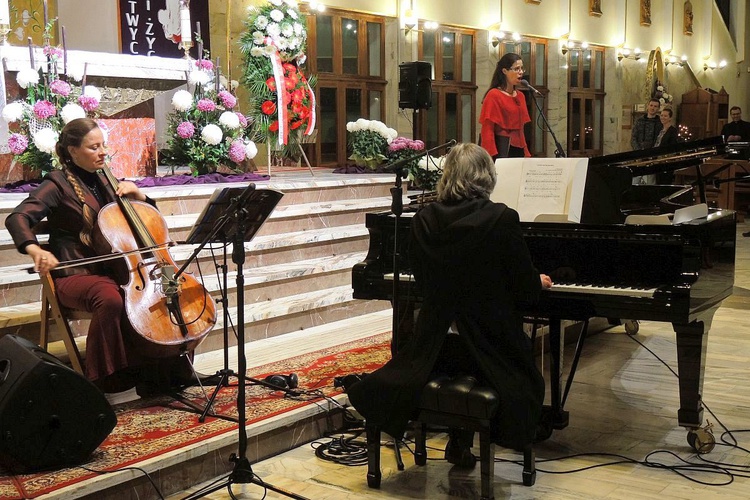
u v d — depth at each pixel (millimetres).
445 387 3623
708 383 5477
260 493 3873
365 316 7035
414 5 13594
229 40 10258
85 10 9828
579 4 17750
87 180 4625
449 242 3732
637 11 19875
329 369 5277
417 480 4000
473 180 3818
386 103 13484
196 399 4648
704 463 4121
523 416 3580
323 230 7648
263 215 4078
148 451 3855
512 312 3793
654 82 20375
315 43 12266
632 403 5105
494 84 7309
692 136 21609
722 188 14109
